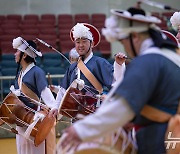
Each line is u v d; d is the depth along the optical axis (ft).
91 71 27.55
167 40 16.66
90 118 14.24
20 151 29.84
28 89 29.07
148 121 15.79
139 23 15.83
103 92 28.99
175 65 15.76
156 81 14.93
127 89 14.28
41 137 28.14
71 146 15.48
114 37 16.11
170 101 15.52
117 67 25.86
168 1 92.58
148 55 15.33
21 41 29.14
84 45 27.89
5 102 28.50
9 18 85.87
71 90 25.54
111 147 15.84
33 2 90.99
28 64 29.37
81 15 87.15
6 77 56.75
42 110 28.71
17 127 29.27
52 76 56.49
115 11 16.33
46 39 77.10
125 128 16.44
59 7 91.76
